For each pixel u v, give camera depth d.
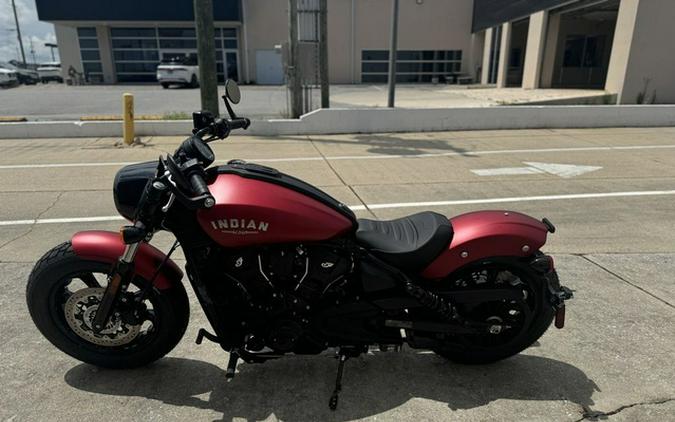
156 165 2.58
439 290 2.67
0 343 3.04
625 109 11.99
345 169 7.77
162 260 2.70
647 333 3.21
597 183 6.93
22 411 2.47
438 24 30.77
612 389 2.69
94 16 27.64
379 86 28.62
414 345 2.74
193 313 3.43
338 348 2.77
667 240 4.82
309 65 12.23
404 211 5.70
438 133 11.37
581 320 3.37
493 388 2.71
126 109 9.61
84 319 2.72
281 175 2.55
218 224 2.38
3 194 6.21
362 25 30.45
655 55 14.38
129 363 2.79
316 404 2.58
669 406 2.55
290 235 2.41
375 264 2.55
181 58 27.84
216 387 2.70
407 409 2.54
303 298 2.55
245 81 30.77
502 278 2.75
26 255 4.35
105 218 5.34
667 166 7.94
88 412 2.48
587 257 4.41
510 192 6.48
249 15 29.52
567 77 23.38
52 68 38.09
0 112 14.66
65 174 7.25
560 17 20.30
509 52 24.62
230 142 10.09
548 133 11.25
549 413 2.51
